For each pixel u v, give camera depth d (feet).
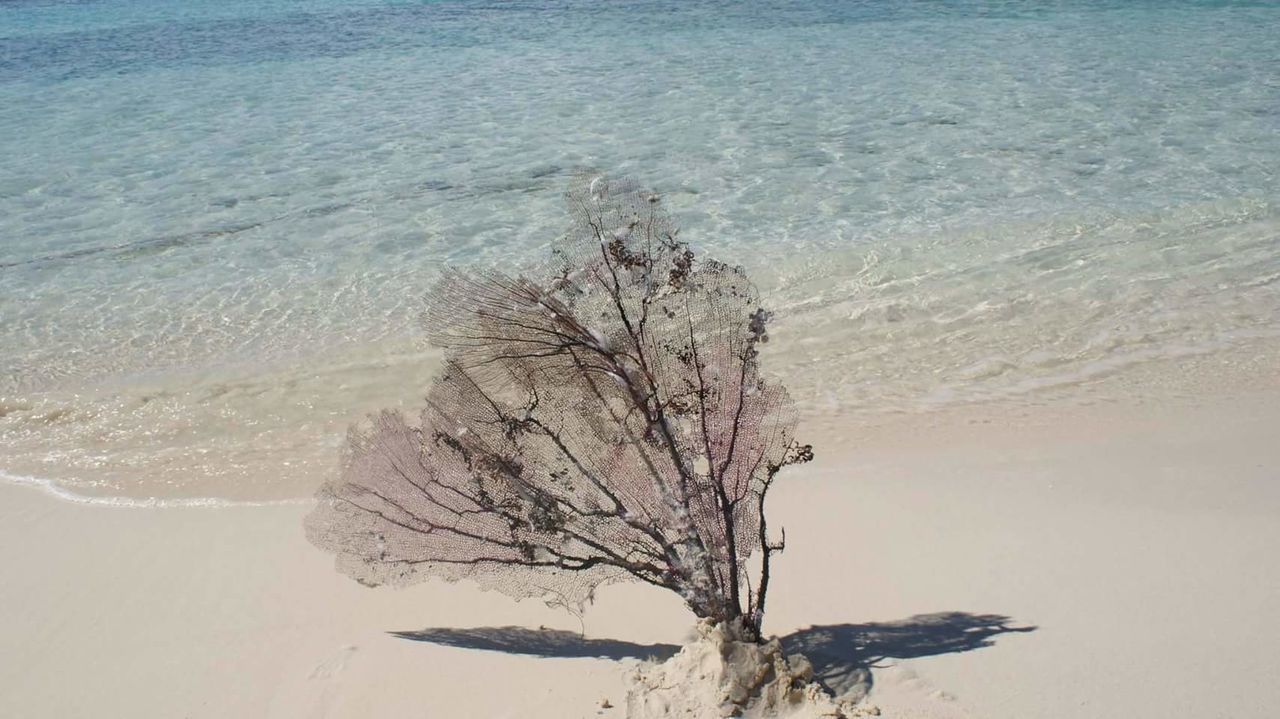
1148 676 12.95
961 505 19.81
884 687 12.92
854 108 54.60
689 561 14.21
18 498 22.20
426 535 15.66
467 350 15.70
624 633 15.53
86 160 49.73
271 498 21.94
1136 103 53.47
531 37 78.02
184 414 26.32
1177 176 41.88
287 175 46.42
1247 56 63.46
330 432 25.38
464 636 15.60
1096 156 44.98
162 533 20.25
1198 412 24.31
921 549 17.85
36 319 32.35
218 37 82.38
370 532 15.92
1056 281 32.53
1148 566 16.42
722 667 12.56
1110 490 20.20
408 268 35.65
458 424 15.51
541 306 15.23
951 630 14.62
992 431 23.93
